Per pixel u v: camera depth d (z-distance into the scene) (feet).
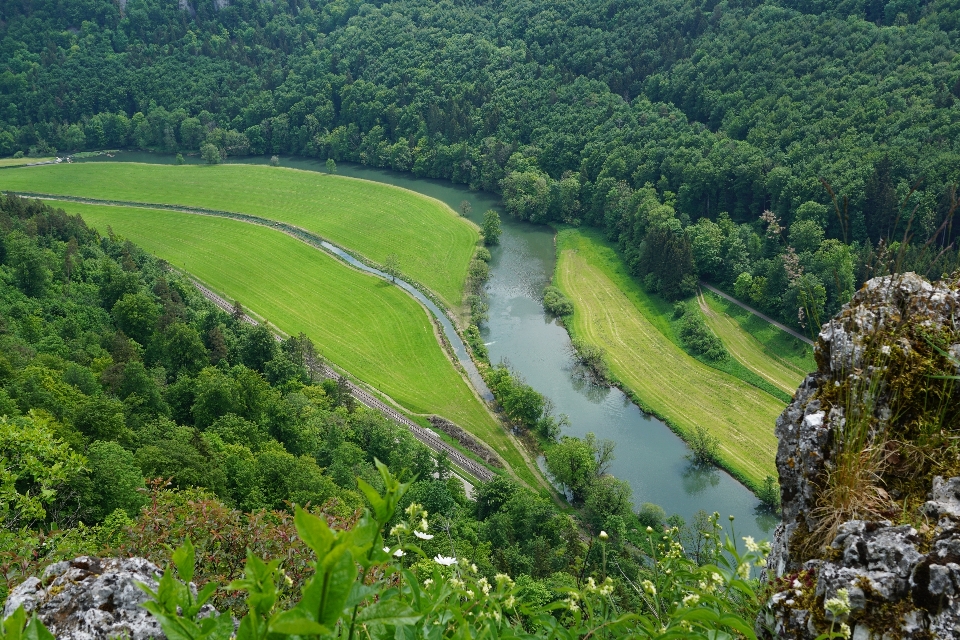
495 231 392.06
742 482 225.76
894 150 308.81
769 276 297.74
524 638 22.54
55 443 108.78
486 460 241.14
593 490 207.21
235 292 363.35
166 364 257.75
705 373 277.85
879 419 27.71
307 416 230.48
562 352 299.58
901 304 30.12
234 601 35.73
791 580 24.88
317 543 12.42
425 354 303.48
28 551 51.24
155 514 55.93
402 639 19.61
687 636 20.33
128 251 345.92
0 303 261.03
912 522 24.36
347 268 379.14
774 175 337.52
